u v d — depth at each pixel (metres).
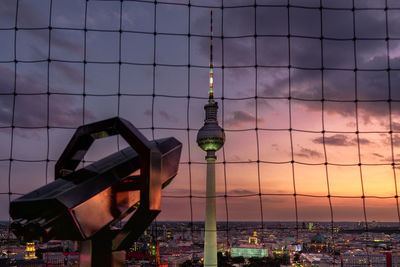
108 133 4.07
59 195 3.38
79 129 4.11
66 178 3.80
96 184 3.60
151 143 3.98
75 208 3.39
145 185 3.66
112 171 3.73
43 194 3.53
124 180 3.83
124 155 4.03
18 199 3.53
